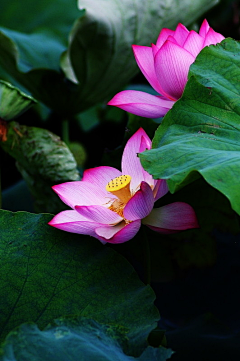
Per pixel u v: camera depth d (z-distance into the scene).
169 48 2.11
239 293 2.37
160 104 2.16
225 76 2.08
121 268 2.08
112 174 2.15
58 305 2.03
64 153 2.41
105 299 2.04
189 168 1.96
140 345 1.98
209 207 2.30
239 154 1.99
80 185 2.12
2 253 2.08
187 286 2.41
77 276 2.06
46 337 1.91
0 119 2.33
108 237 2.06
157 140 2.05
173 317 2.32
